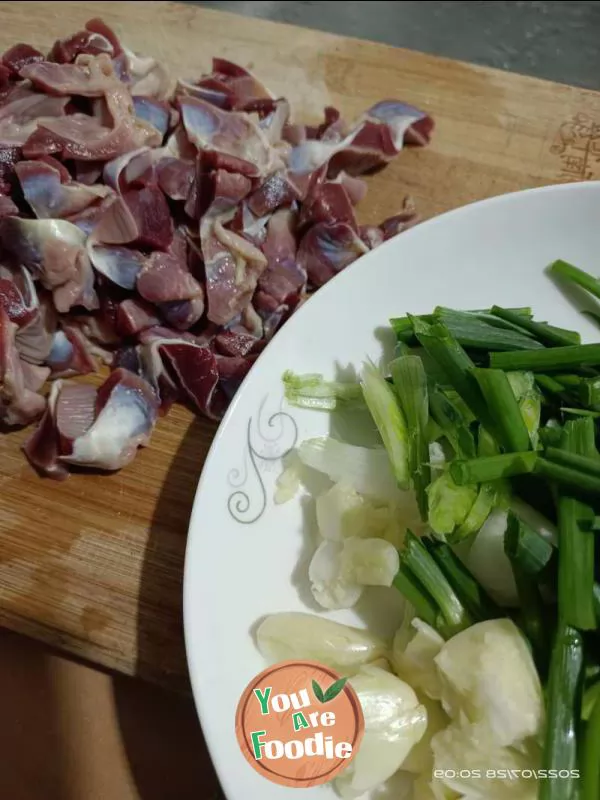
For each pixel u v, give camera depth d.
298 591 0.16
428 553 0.15
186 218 0.20
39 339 0.18
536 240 0.19
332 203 0.20
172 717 0.17
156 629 0.16
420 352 0.18
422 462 0.16
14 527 0.17
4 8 0.25
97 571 0.17
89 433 0.17
